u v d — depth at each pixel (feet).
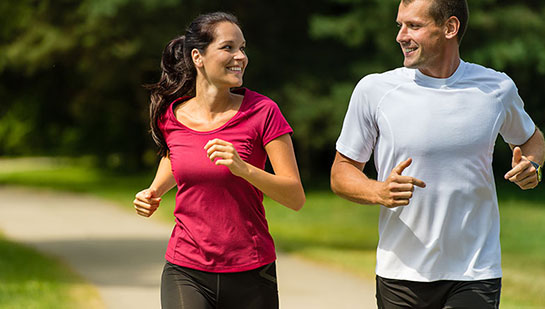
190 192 18.99
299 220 106.32
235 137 19.07
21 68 152.35
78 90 175.32
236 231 18.86
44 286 45.75
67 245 69.36
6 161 271.90
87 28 129.18
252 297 19.19
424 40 18.16
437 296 18.67
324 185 151.84
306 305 42.19
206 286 19.13
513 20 120.37
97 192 137.80
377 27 120.37
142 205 20.26
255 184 18.29
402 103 18.66
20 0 145.28
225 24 19.08
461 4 18.22
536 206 127.54
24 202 119.34
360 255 69.10
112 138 198.70
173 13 124.88
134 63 138.10
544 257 74.28
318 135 130.72
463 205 18.44
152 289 46.26
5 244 67.05
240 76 19.15
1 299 41.09
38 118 191.83
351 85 127.54
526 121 19.51
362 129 19.29
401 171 17.66
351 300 43.91
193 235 19.04
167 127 19.62
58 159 239.71
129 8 120.98
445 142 18.30
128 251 65.16
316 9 143.54
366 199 18.31
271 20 141.49
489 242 18.70
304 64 137.49
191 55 19.53
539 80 135.13
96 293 44.50
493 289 18.56
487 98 18.54
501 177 164.66
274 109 19.30
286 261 61.72
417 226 18.56
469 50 120.06
